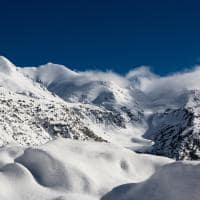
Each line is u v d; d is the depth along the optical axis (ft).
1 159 165.07
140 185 143.33
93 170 158.71
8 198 142.41
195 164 134.62
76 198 140.26
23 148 173.88
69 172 153.89
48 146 166.81
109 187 151.02
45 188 149.38
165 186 135.03
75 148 168.45
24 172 153.48
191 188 129.08
